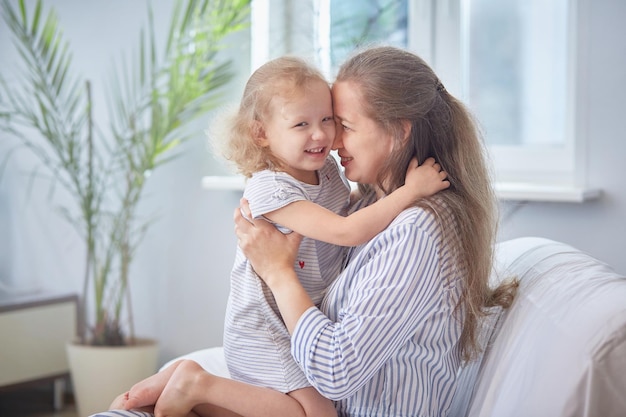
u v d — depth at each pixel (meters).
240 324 1.70
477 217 1.65
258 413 1.63
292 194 1.64
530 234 2.95
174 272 3.74
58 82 3.92
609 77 2.82
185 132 3.66
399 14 3.31
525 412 1.40
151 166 3.49
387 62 1.63
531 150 3.08
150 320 3.82
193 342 3.71
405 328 1.52
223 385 1.64
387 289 1.51
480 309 1.67
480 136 1.78
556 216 2.91
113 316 3.88
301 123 1.65
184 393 1.64
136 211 3.80
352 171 1.68
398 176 1.65
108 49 3.80
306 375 1.56
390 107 1.60
